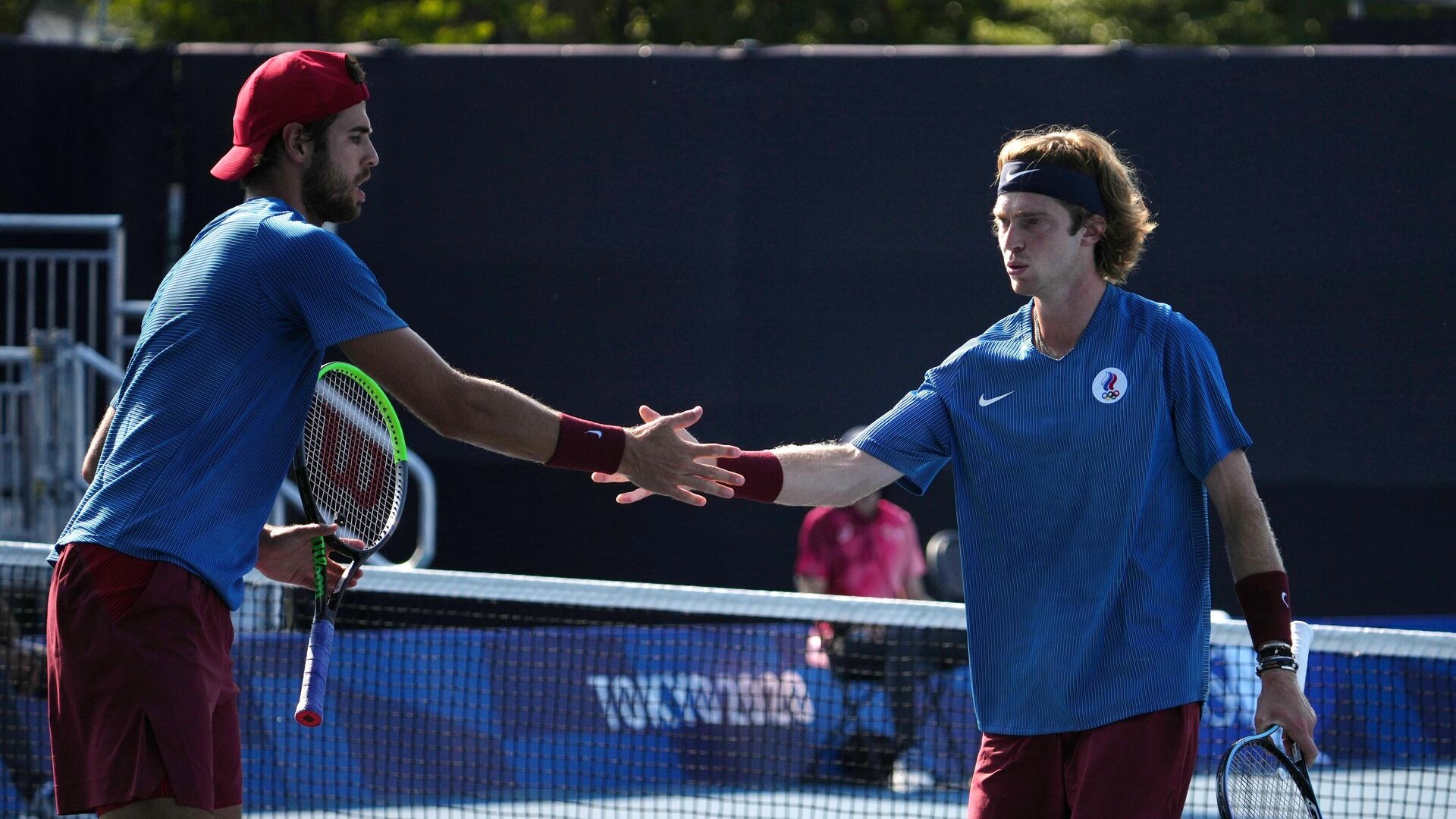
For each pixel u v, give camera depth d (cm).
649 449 1150
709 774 2584
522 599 1852
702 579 3481
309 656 1242
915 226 3422
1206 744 2445
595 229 3456
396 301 3478
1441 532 3403
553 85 3444
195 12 7056
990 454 1159
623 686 2572
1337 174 3372
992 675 1160
